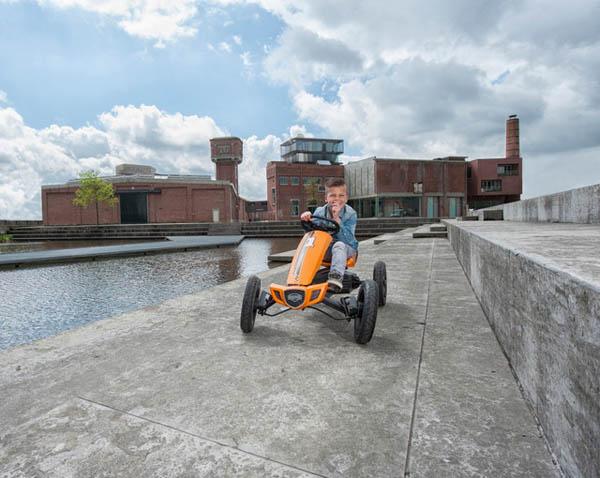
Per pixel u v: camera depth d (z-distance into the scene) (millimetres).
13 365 2451
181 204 44000
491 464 1382
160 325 3311
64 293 7531
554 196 9477
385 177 46375
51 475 1385
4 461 1473
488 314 3145
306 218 3219
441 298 4008
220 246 20156
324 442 1542
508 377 2098
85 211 44156
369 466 1390
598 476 1056
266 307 3053
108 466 1426
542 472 1336
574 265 1488
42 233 32719
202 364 2398
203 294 4602
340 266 2918
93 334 3080
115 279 9320
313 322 3303
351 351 2566
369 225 30109
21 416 1812
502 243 2666
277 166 52750
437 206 48031
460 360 2354
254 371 2266
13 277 9688
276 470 1378
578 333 1185
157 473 1377
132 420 1750
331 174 54438
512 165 51875
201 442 1563
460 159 51031
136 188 43094
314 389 2014
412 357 2426
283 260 12172
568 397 1271
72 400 1961
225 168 61344
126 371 2322
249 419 1729
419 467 1377
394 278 5227
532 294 1719
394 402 1855
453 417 1704
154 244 20062
